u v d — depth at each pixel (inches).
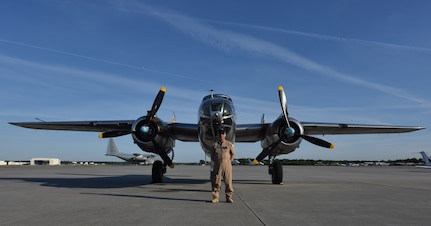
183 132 543.2
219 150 305.3
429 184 553.0
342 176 868.0
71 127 627.2
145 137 493.7
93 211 254.7
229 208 269.9
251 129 541.6
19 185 506.0
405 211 257.9
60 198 335.9
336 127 565.3
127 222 213.0
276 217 230.8
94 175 884.0
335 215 239.1
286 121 496.7
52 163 3769.7
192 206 280.5
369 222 214.7
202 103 462.6
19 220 220.5
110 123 573.0
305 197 348.5
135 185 503.5
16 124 612.1
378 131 611.8
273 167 538.0
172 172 1149.1
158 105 479.8
